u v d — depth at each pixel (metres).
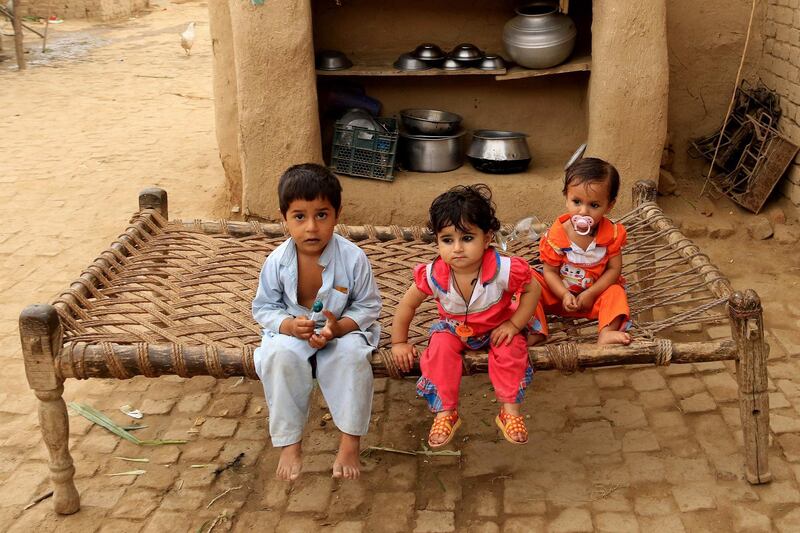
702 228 5.46
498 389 3.00
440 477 3.32
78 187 6.74
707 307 3.23
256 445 3.57
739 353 3.02
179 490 3.29
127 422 3.76
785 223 5.50
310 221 2.89
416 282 3.04
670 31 5.87
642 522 3.03
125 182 6.84
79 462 3.47
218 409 3.85
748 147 5.61
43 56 12.70
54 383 2.99
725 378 3.93
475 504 3.16
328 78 6.05
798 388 3.82
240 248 4.05
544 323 3.25
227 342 3.15
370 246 4.11
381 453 3.48
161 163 7.32
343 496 3.23
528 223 4.18
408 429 3.64
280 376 2.89
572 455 3.43
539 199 5.56
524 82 5.98
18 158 7.55
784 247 5.30
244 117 5.30
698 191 5.89
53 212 6.22
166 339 3.15
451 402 2.98
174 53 13.10
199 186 6.72
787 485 3.18
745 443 3.15
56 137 8.25
